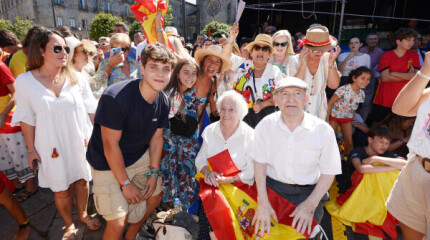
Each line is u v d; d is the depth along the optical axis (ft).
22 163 9.32
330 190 9.25
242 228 6.18
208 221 6.59
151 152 6.73
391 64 11.91
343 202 8.39
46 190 10.14
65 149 6.91
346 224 7.95
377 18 35.12
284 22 44.21
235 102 6.93
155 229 6.81
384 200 7.68
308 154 5.89
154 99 5.81
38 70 6.52
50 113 6.55
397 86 11.94
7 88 8.73
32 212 8.76
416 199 5.20
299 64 9.80
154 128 6.23
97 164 5.94
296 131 5.77
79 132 7.16
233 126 7.14
